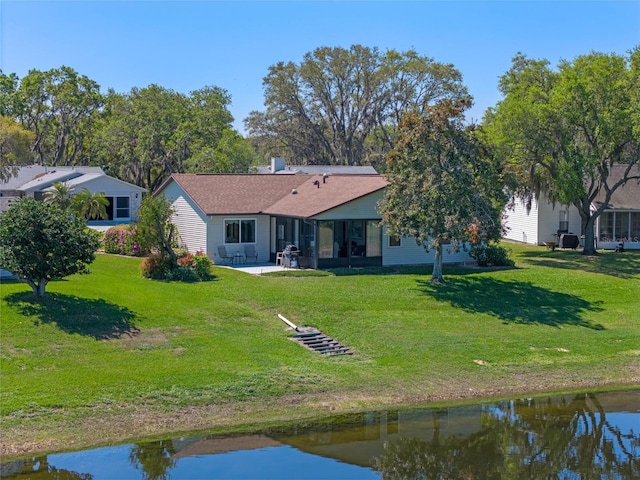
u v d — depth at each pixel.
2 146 63.72
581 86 39.78
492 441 19.16
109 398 19.47
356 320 27.83
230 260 38.50
